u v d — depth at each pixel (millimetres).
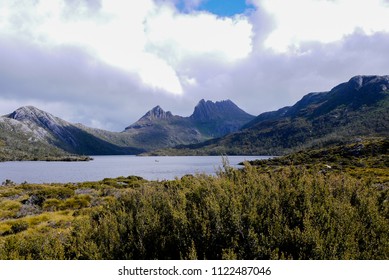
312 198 7391
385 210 7355
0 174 114312
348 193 8242
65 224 21094
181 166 154375
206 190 8508
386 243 5828
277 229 5996
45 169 147500
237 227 6320
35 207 31266
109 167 163250
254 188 7977
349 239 5699
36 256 7734
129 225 7895
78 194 39688
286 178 8656
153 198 9883
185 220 6836
